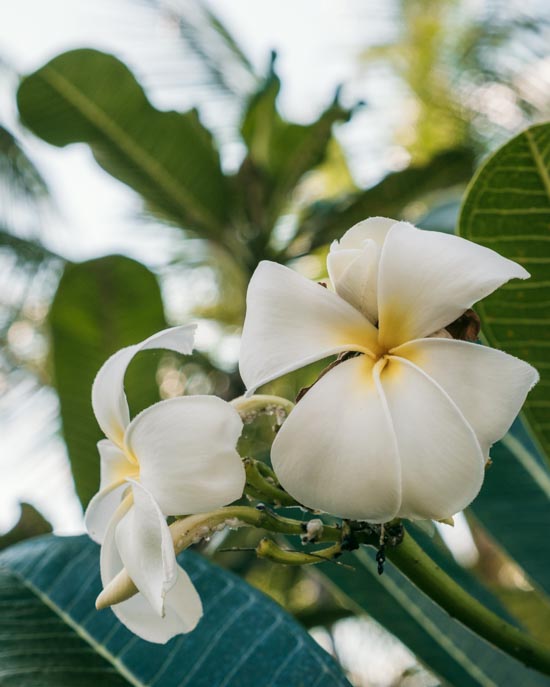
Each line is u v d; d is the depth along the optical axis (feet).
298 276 1.15
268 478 1.28
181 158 3.89
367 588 1.99
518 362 1.08
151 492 1.15
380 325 1.12
